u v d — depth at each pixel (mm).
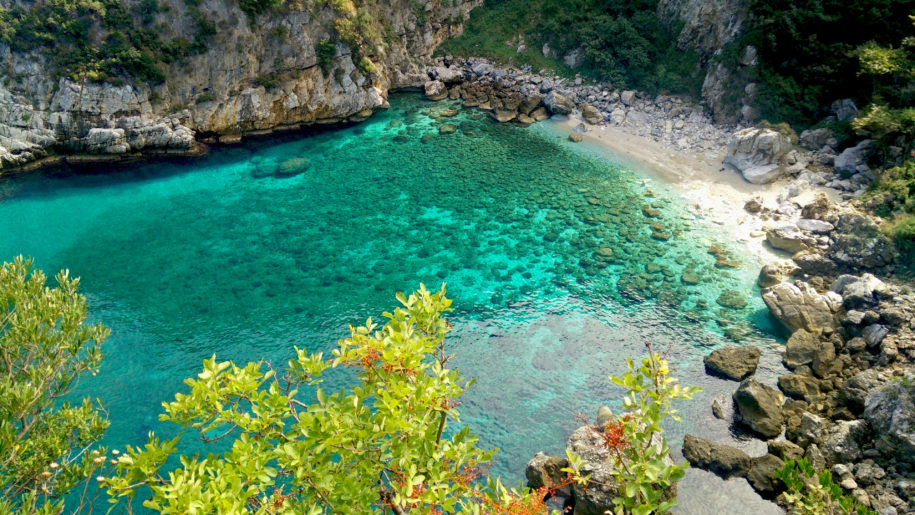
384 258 47312
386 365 16062
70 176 58375
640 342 39438
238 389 16438
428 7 74000
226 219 52375
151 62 59531
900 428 28641
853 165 50438
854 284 38312
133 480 14961
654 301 42469
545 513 17562
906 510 26703
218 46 61531
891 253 40469
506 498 16766
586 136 63062
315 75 65375
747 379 34656
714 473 30875
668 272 44781
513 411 35188
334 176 58062
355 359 17422
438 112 69250
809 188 50000
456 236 49500
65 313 22297
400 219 51750
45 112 59094
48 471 17984
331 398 16203
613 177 56406
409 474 15258
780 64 59156
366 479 16188
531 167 58531
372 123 67562
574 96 68312
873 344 35094
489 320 41344
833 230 44875
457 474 17578
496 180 56688
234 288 44500
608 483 28203
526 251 47594
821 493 25391
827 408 33094
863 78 54500
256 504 16375
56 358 21812
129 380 36938
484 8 77375
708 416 34406
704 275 44312
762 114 58688
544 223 50750
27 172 58750
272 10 62375
